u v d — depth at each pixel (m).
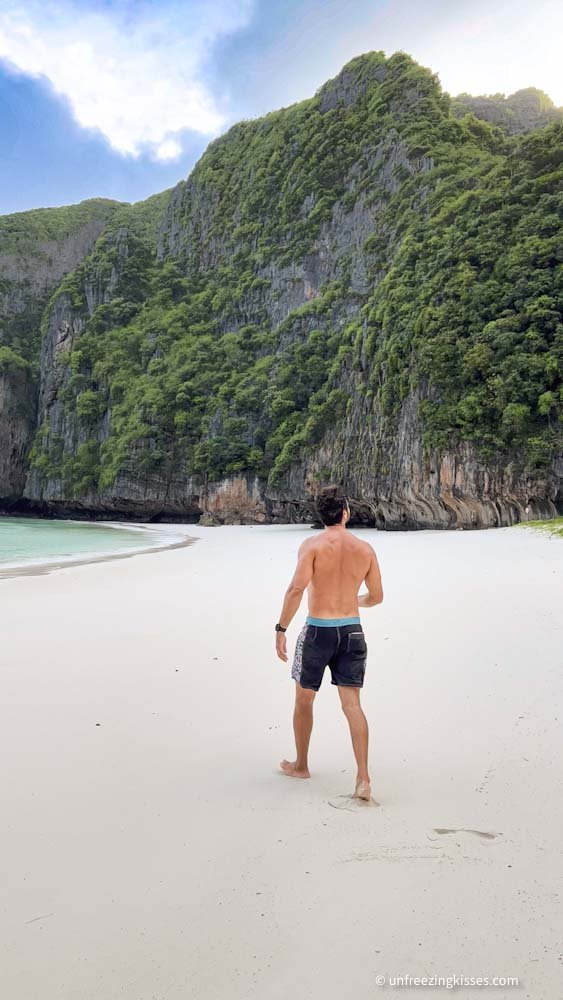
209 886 2.47
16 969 2.06
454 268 38.69
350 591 3.53
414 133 56.97
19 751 4.02
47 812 3.16
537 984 1.91
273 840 2.80
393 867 2.54
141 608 9.78
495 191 40.69
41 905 2.39
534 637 6.32
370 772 3.54
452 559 15.33
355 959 2.05
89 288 87.69
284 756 3.88
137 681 5.67
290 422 55.22
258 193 74.56
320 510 3.69
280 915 2.28
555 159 39.16
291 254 66.38
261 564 17.58
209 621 8.56
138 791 3.39
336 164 65.56
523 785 3.24
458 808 3.04
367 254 56.38
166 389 67.12
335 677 3.47
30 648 7.10
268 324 67.06
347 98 68.38
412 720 4.35
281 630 3.63
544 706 4.39
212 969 2.04
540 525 26.12
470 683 5.05
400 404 39.28
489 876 2.46
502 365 32.56
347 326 54.03
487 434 32.72
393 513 41.31
